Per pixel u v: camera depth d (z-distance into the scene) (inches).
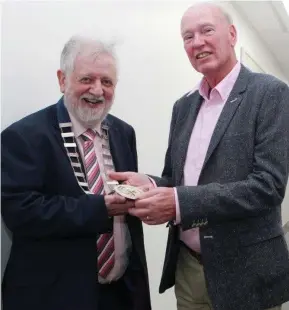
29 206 54.9
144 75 96.9
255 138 56.1
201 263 62.0
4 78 64.1
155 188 57.0
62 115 61.6
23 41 68.2
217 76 63.9
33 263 56.9
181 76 108.2
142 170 97.0
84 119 61.5
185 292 65.3
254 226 56.2
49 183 58.6
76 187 58.6
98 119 62.6
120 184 61.2
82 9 80.4
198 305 64.6
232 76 62.8
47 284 55.9
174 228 65.3
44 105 73.0
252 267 55.1
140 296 65.2
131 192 56.9
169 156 72.1
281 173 54.1
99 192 61.6
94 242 58.4
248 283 54.8
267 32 158.9
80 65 59.7
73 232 55.9
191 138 65.0
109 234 63.0
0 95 60.6
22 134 57.6
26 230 55.9
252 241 55.7
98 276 61.2
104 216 56.1
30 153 56.8
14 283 56.9
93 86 60.1
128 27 92.0
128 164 68.8
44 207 55.1
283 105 55.4
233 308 54.9
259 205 53.6
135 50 94.0
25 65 68.6
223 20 62.8
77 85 60.2
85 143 63.2
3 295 58.0
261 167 54.2
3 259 62.3
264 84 57.3
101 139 65.9
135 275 66.1
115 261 63.3
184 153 64.7
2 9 61.9
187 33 63.9
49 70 73.9
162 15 101.0
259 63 165.3
